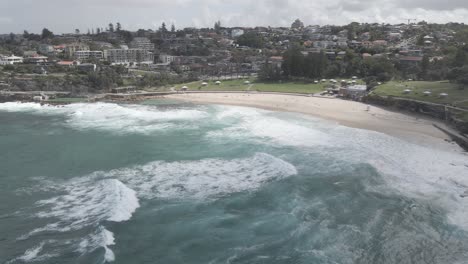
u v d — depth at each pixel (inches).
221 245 1417.3
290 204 1731.1
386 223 1571.1
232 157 2348.7
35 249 1368.1
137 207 1684.3
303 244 1427.2
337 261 1328.7
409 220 1593.3
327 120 3415.4
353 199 1775.3
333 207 1702.8
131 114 3841.0
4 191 1857.8
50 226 1523.1
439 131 2994.6
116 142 2728.8
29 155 2437.3
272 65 6505.9
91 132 3058.6
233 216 1624.0
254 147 2554.1
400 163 2239.2
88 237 1444.4
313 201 1759.4
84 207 1679.4
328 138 2775.6
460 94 3690.9
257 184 1939.0
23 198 1777.8
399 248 1405.0
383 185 1926.7
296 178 2011.6
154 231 1497.3
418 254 1370.6
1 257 1320.1
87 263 1285.7
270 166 2170.3
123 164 2244.1
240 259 1333.7
